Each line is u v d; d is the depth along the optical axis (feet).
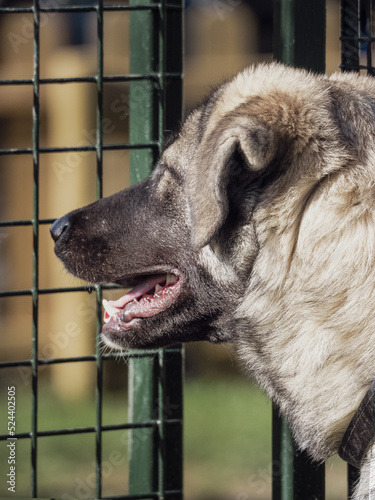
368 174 15.35
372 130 15.84
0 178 49.90
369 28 20.34
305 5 18.94
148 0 19.67
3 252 50.39
